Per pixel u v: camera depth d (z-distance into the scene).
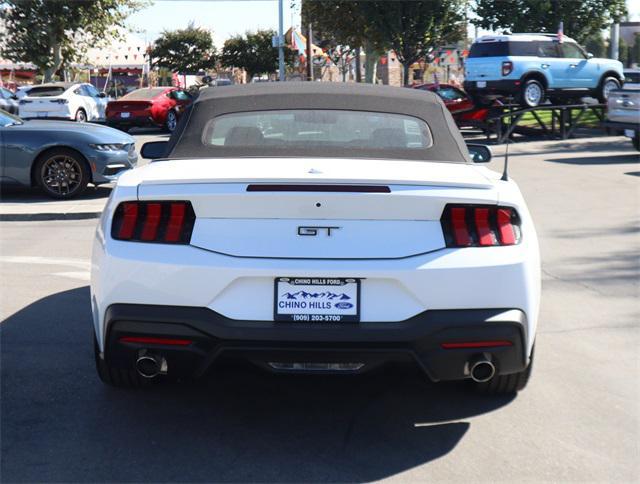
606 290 6.40
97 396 4.12
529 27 30.80
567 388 4.29
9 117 12.20
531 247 3.54
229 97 4.48
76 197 11.74
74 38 37.94
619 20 30.72
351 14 36.19
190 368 3.45
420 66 46.84
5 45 36.78
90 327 5.33
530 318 3.49
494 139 22.97
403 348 3.35
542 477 3.27
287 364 3.38
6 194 12.24
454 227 3.42
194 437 3.64
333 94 4.53
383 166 3.82
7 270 7.06
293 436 3.66
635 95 16.75
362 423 3.81
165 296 3.37
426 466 3.36
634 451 3.52
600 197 11.33
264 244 3.37
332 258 3.36
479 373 3.47
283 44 36.19
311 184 3.38
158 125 27.28
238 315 3.36
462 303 3.38
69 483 3.20
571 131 21.92
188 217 3.43
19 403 4.02
